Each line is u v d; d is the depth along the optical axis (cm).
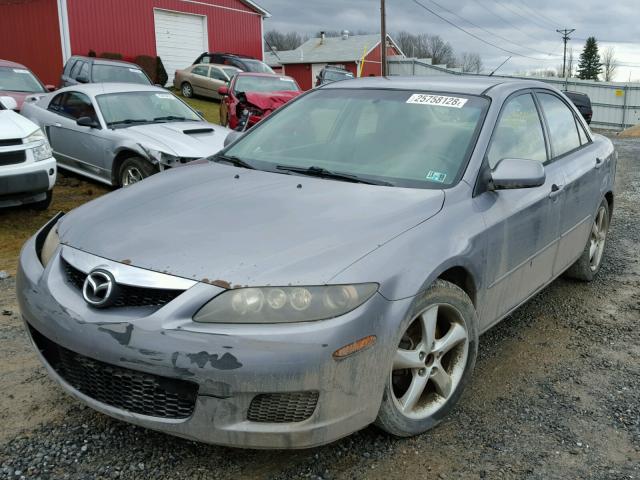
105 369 241
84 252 261
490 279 317
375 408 251
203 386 225
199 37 2530
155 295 236
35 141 633
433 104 366
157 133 770
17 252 567
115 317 236
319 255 243
